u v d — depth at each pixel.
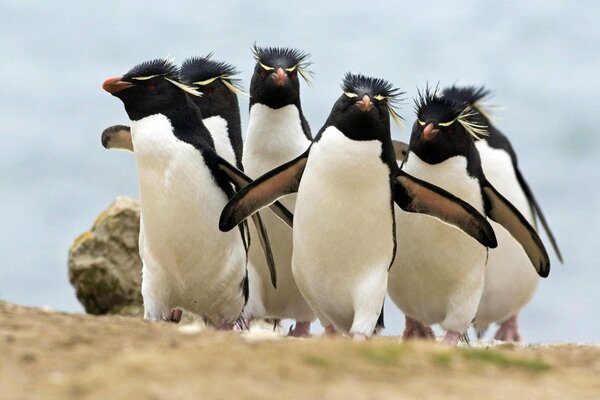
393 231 12.71
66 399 7.57
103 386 7.79
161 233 13.02
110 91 12.95
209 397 7.61
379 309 12.80
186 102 13.13
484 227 12.68
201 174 12.93
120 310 18.66
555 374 9.17
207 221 13.01
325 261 12.70
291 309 15.38
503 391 8.34
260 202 13.06
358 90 12.45
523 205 18.02
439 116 13.24
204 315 13.78
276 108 14.79
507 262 18.28
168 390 7.70
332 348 8.98
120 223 18.66
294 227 12.93
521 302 18.81
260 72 14.79
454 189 13.42
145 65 13.05
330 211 12.48
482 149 17.67
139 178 13.12
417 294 13.74
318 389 7.95
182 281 13.30
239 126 15.30
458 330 13.65
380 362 8.75
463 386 8.36
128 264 18.62
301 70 15.16
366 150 12.34
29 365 8.34
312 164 12.60
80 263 18.69
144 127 12.90
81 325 9.62
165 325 10.09
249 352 8.71
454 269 13.38
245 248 13.62
